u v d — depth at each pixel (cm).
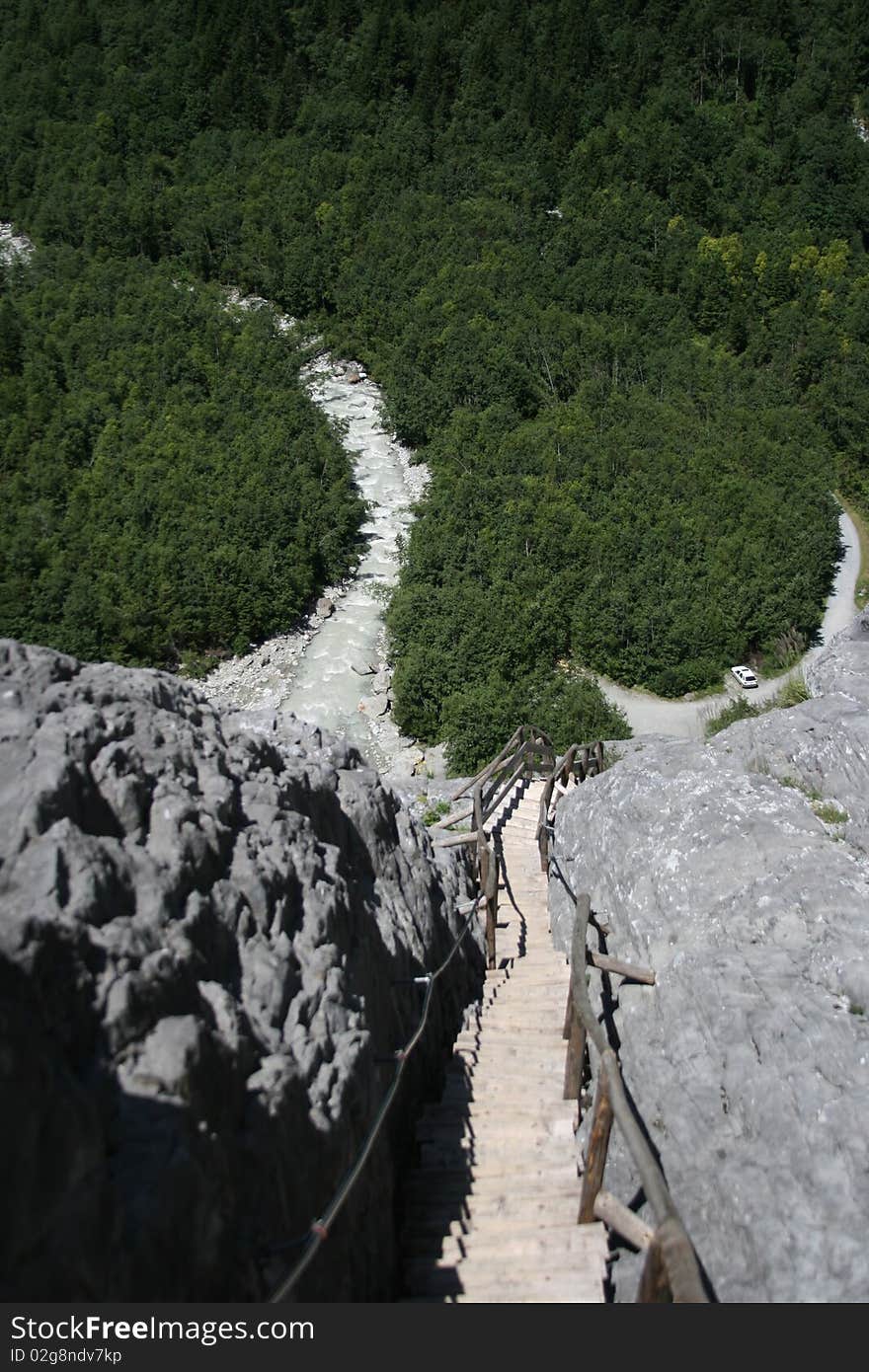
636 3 9994
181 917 604
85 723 643
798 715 1186
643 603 4384
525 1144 862
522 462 5097
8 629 3981
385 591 4450
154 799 650
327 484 5009
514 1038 1048
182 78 8881
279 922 687
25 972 474
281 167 8131
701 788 1098
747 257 7362
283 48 9212
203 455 4797
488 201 7794
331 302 7012
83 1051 497
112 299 6141
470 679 3909
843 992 811
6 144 8362
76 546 4250
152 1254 464
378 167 8119
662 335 6650
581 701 3700
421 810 1877
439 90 9044
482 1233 761
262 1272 539
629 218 7688
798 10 10175
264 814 748
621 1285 725
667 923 983
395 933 916
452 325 6109
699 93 9700
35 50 9325
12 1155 417
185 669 4075
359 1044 688
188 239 7238
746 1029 812
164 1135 489
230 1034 580
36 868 540
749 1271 688
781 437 5656
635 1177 812
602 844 1173
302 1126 607
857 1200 677
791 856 970
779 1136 735
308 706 3928
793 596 4569
